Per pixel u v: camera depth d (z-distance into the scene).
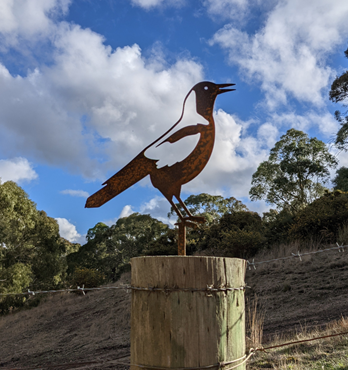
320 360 3.62
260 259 11.57
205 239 16.53
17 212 19.48
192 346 1.53
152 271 1.61
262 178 20.78
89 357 6.90
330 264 8.80
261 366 3.81
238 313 1.72
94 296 15.05
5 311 16.58
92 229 30.91
